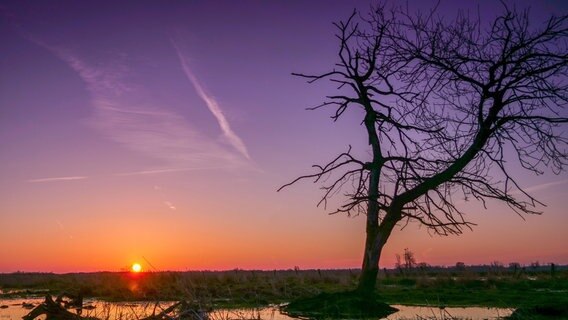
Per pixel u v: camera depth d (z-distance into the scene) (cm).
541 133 1889
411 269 6806
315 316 1755
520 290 2953
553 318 1538
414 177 2047
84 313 1786
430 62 1983
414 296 2614
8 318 1873
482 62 1939
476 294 2653
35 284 4628
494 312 1850
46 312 1400
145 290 2672
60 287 3856
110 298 2681
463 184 1997
